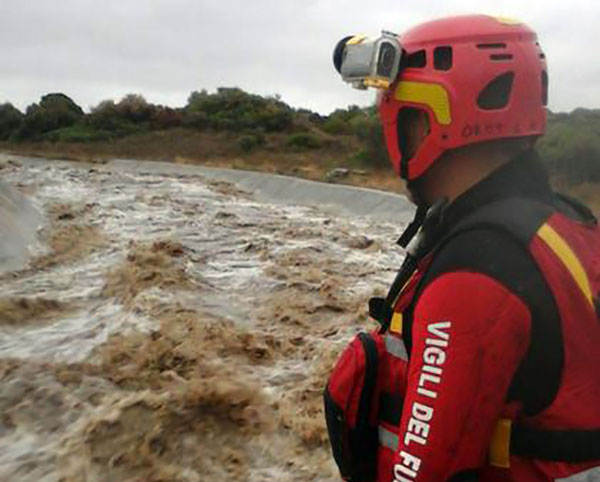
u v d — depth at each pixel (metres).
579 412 1.59
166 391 7.05
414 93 1.79
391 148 1.91
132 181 36.50
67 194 28.27
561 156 27.05
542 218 1.65
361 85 1.89
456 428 1.55
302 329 10.30
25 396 7.11
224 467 5.96
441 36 1.76
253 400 7.04
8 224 15.55
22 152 58.03
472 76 1.71
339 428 1.96
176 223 21.00
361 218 24.22
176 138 59.88
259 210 26.16
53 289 12.02
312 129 60.38
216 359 8.48
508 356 1.54
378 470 1.93
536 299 1.54
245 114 63.06
